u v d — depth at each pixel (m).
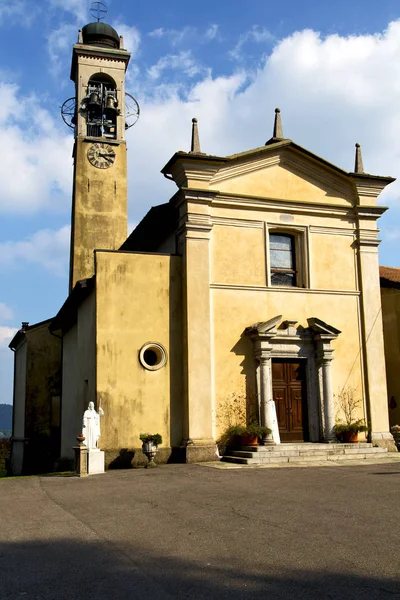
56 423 28.27
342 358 19.52
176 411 17.75
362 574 5.78
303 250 19.83
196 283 18.05
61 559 6.62
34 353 28.50
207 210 18.56
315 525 7.97
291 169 20.06
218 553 6.66
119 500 10.48
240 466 15.63
